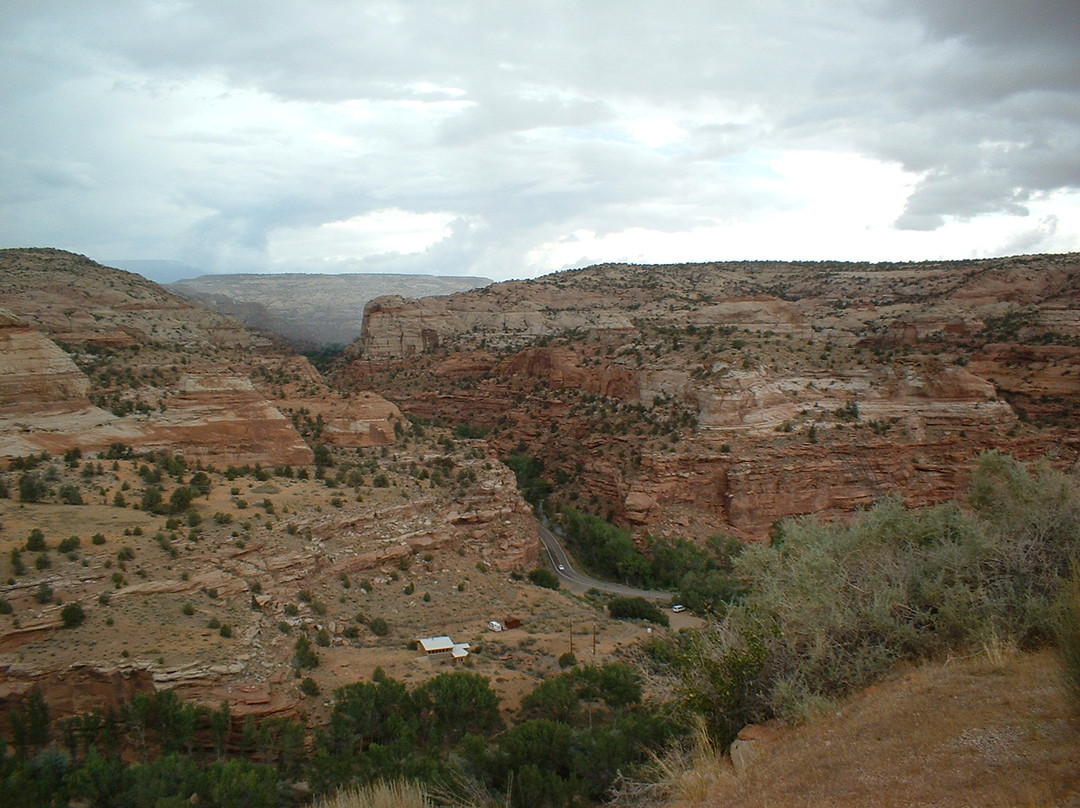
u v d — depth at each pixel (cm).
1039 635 1450
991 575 1672
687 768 1560
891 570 1756
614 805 1638
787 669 1622
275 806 2517
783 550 2017
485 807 2161
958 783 979
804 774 1184
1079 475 2153
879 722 1263
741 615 1852
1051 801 860
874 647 1564
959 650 1494
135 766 2612
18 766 2567
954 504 2033
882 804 994
